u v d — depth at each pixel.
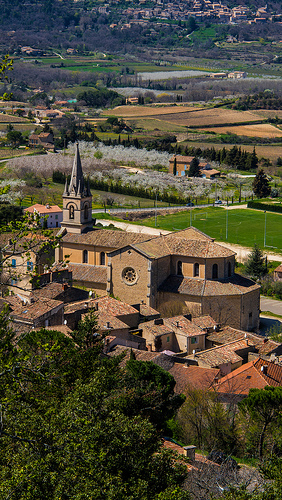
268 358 97.69
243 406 67.50
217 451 62.53
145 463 43.25
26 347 58.22
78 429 42.62
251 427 64.56
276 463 49.25
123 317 102.12
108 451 42.00
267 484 46.34
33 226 44.94
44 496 39.91
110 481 40.19
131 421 44.69
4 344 43.28
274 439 60.97
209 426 65.25
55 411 45.97
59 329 88.19
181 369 86.56
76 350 60.16
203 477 49.78
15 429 43.09
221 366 91.69
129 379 58.34
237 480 50.53
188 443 64.44
